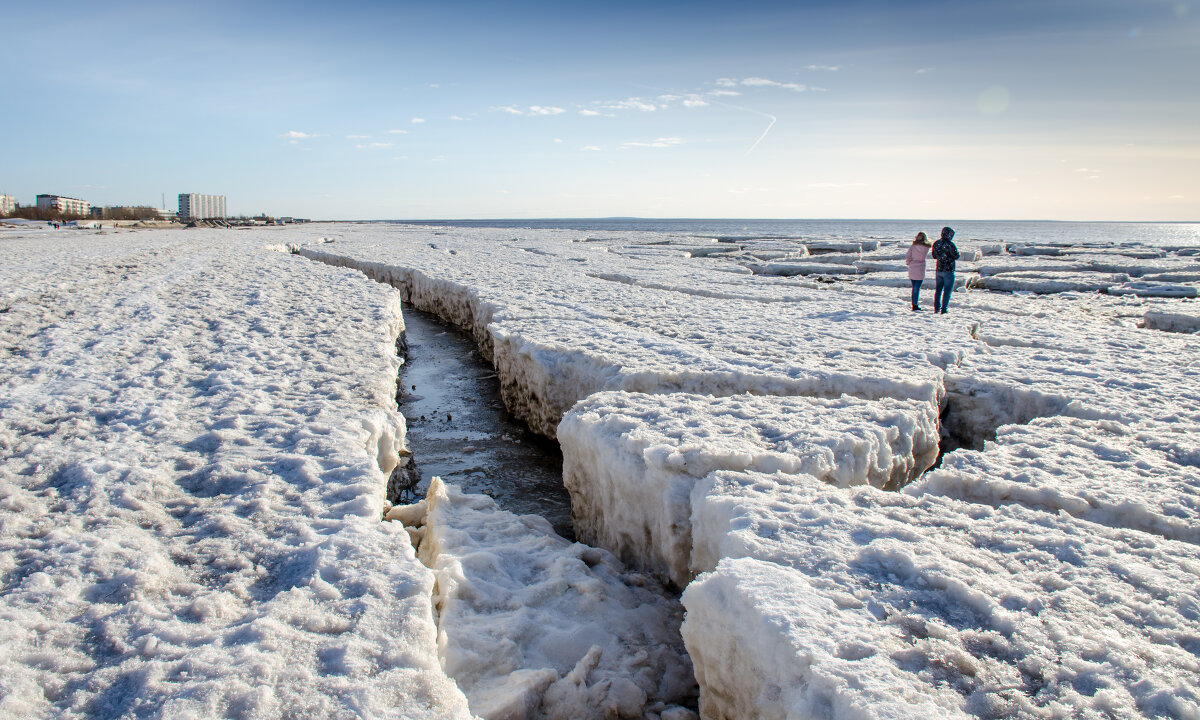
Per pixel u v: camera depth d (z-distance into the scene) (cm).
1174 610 241
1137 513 333
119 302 1012
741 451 387
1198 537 316
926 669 212
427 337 1298
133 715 202
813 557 277
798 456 393
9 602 262
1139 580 262
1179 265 2025
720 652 257
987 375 631
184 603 268
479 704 267
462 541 395
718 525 332
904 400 534
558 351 730
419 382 977
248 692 210
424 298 1598
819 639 223
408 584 280
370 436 476
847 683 202
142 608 261
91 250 2189
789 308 1098
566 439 497
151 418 485
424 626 253
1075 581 262
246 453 422
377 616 257
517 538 422
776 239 4119
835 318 1005
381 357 690
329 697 211
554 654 312
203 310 943
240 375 599
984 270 1952
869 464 427
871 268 2091
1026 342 816
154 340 747
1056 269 2019
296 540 318
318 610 259
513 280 1455
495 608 338
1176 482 372
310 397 545
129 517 339
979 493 365
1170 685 202
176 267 1570
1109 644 223
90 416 491
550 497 592
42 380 581
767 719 225
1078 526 312
